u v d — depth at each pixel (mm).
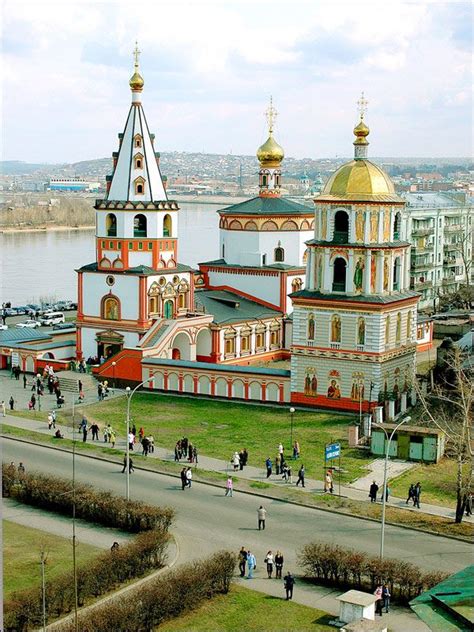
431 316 146375
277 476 74938
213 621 49375
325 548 55219
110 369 109875
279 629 48344
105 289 115312
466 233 181000
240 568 55562
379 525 64125
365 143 99188
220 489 72000
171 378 106312
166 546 58125
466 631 36844
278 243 130625
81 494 65438
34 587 51094
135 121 113750
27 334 125562
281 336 127875
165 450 82562
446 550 59469
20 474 69875
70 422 93125
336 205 96250
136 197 113750
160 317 114812
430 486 72625
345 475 75188
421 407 96312
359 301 94312
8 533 61500
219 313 121812
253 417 94812
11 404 98312
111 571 53031
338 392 96938
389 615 50406
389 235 97250
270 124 134500
